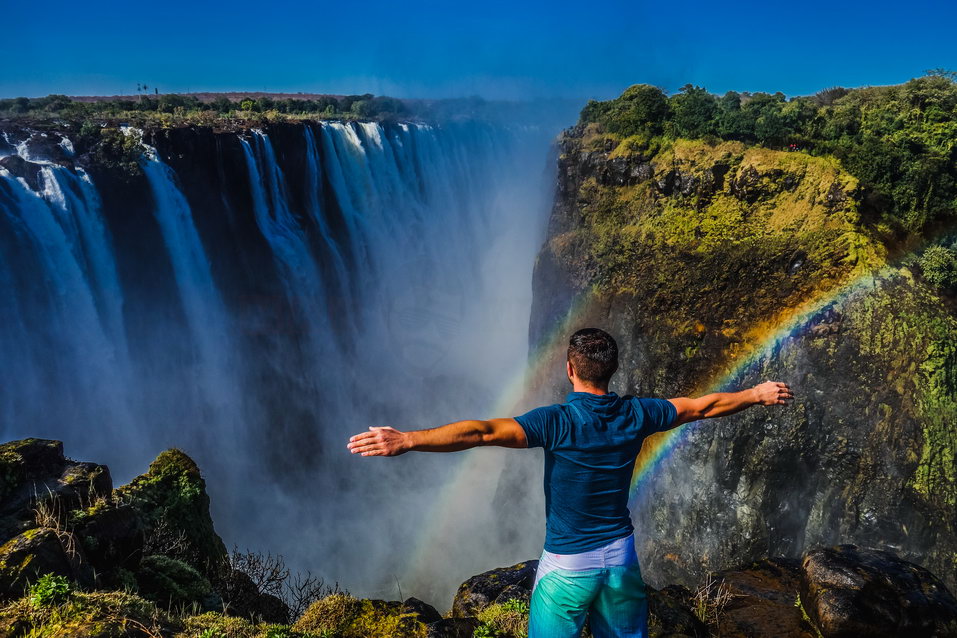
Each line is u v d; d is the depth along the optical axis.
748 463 32.03
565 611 3.47
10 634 4.89
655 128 40.47
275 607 10.65
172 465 11.62
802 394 31.31
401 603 6.58
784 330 32.34
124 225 34.88
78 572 6.73
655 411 3.52
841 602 6.03
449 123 58.91
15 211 30.06
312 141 45.72
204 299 39.69
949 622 5.95
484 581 7.14
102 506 8.16
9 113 45.94
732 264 34.56
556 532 3.47
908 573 6.36
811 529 31.52
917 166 33.81
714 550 32.56
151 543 9.52
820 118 37.81
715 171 36.78
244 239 41.62
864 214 34.62
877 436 29.78
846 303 31.39
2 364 29.70
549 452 3.39
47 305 31.38
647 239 37.81
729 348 33.62
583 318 39.81
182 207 38.03
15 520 7.29
